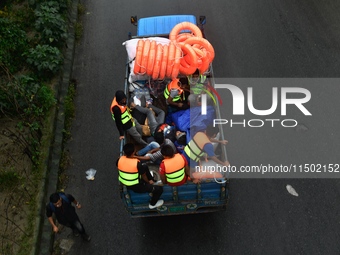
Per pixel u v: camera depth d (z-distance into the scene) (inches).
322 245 261.7
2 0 484.4
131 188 235.5
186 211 263.1
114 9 483.8
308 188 294.0
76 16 470.3
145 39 315.3
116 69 409.4
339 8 449.7
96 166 326.3
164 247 272.2
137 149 287.3
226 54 407.8
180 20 360.5
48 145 330.6
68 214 251.6
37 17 438.9
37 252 268.7
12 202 296.4
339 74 374.6
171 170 228.1
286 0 471.2
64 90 387.2
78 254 273.6
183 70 287.4
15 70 391.5
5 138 341.4
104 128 355.3
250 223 278.7
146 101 299.4
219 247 268.4
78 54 431.8
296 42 413.4
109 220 290.7
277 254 260.7
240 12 458.6
